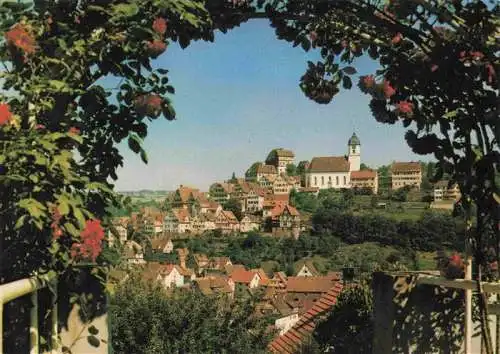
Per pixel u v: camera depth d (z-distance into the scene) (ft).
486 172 9.32
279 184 429.38
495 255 10.59
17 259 8.21
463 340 11.59
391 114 10.59
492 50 9.44
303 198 390.63
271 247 286.25
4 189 7.93
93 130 9.55
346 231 257.55
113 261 9.40
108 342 9.64
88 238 8.04
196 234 339.77
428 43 10.05
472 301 11.73
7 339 8.54
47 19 8.93
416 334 11.34
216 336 25.61
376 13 10.53
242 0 10.75
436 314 11.50
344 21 11.03
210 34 10.70
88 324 9.48
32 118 8.55
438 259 10.87
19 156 7.91
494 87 9.51
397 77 10.39
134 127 9.57
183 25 9.80
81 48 8.55
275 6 10.88
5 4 8.68
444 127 9.66
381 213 274.16
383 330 11.51
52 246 8.02
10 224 8.14
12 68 8.57
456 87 9.53
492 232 10.05
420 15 9.82
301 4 10.82
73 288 9.37
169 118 9.59
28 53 8.41
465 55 9.64
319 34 11.76
